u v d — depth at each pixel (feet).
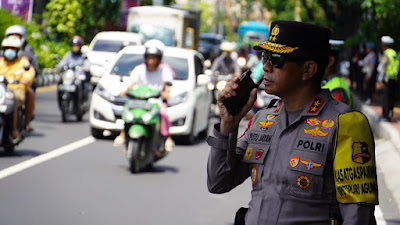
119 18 183.52
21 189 39.32
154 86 48.37
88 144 59.11
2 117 49.34
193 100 63.46
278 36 14.17
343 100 28.22
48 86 121.90
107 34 113.29
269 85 14.30
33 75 52.49
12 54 51.90
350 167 13.51
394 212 37.68
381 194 43.21
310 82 14.20
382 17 99.40
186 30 146.30
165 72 48.42
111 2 181.88
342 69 193.26
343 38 164.76
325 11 169.78
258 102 63.10
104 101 62.64
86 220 32.81
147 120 45.73
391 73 77.61
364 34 117.50
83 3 172.45
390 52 78.02
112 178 44.14
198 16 165.48
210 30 468.75
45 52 129.70
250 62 93.61
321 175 13.62
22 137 51.85
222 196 39.88
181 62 66.74
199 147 62.34
